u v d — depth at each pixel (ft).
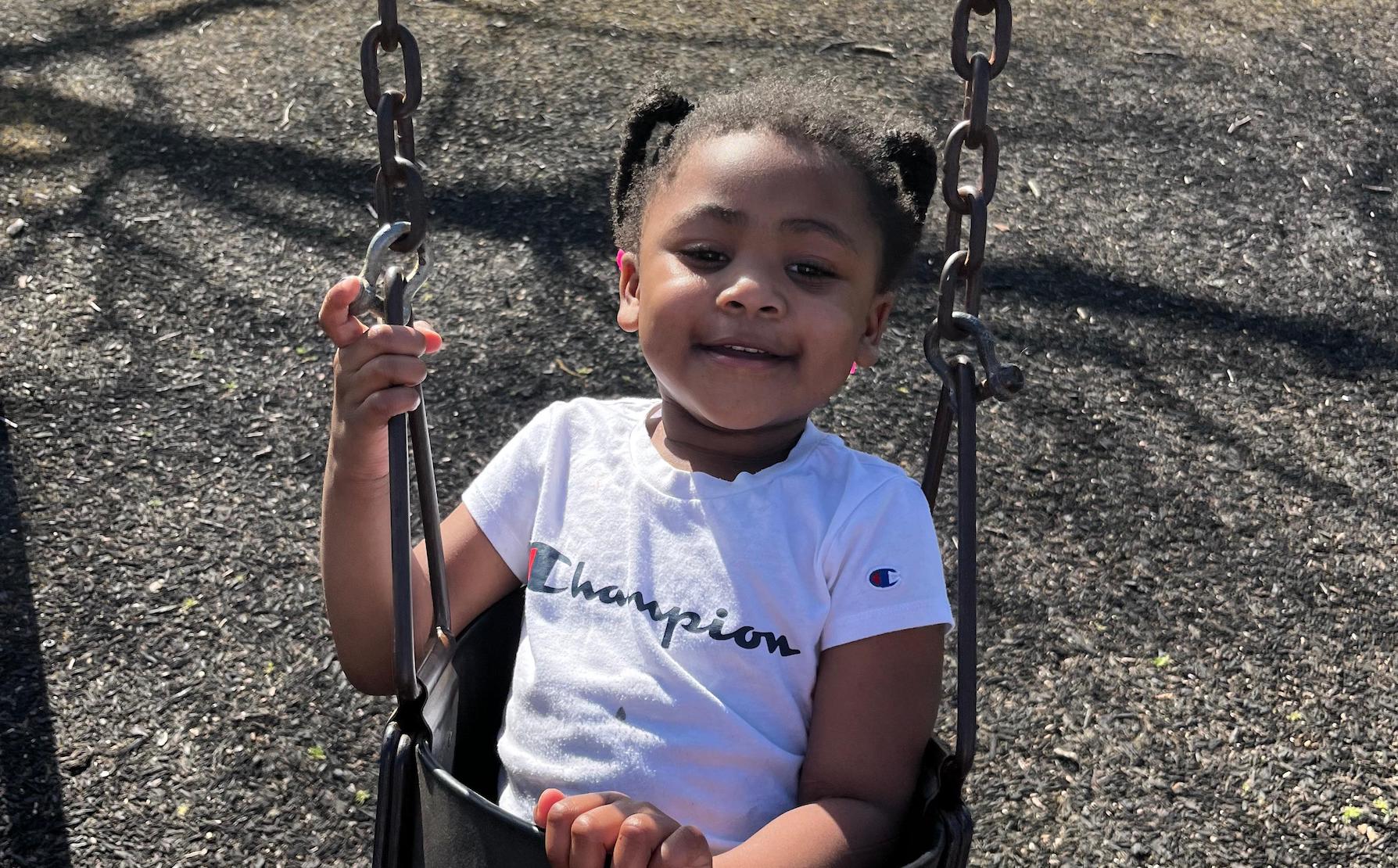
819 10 14.62
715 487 4.46
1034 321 10.07
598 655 4.29
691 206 4.32
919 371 9.48
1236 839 6.32
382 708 6.81
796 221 4.25
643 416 4.84
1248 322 10.23
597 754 4.14
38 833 6.02
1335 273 10.84
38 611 7.24
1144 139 12.48
